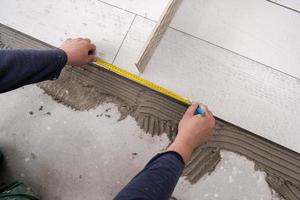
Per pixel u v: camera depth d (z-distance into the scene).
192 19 1.27
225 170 1.18
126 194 0.81
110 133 1.24
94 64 1.29
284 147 1.18
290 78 1.22
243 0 1.27
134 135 1.23
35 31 1.34
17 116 1.28
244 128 1.21
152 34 1.05
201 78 1.24
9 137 1.27
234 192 1.16
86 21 1.31
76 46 1.17
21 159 1.25
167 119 1.23
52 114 1.27
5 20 1.36
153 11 1.29
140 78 1.26
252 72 1.23
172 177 0.91
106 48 1.29
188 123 1.11
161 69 1.26
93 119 1.25
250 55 1.24
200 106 1.16
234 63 1.24
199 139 1.10
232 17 1.26
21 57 0.94
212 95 1.23
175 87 1.24
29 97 1.29
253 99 1.22
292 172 1.17
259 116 1.21
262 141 1.19
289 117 1.20
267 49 1.24
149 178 0.86
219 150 1.19
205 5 1.28
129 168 1.21
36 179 1.23
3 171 1.25
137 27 1.29
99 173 1.22
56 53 1.06
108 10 1.31
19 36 1.34
